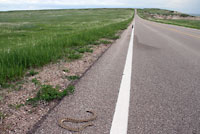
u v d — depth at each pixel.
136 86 3.79
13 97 3.20
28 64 4.98
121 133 2.29
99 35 12.23
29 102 3.03
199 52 7.61
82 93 3.42
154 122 2.54
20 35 14.62
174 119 2.62
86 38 10.16
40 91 3.41
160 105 3.01
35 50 5.84
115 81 4.05
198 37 13.41
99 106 2.95
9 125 2.42
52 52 6.03
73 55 6.19
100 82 3.98
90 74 4.51
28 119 2.56
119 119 2.59
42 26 24.41
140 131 2.34
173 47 8.77
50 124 2.46
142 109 2.88
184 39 12.02
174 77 4.39
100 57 6.34
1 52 5.68
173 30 19.59
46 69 4.84
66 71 4.69
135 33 15.05
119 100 3.16
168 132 2.33
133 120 2.58
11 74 4.05
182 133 2.32
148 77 4.36
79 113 2.73
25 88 3.58
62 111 2.79
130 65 5.36
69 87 3.56
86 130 2.34
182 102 3.13
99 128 2.38
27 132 2.29
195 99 3.25
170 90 3.62
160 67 5.23
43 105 2.96
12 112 2.73
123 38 11.67
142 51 7.56
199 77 4.42
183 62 5.88
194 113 2.79
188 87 3.78
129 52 7.26
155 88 3.70
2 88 3.54
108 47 8.37
